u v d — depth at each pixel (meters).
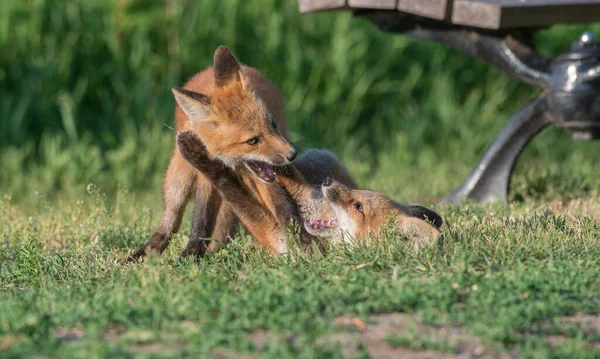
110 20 21.55
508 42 12.99
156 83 21.42
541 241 8.46
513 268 7.76
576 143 22.28
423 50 23.06
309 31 22.58
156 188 18.08
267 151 9.37
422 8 12.49
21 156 19.39
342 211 9.43
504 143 12.99
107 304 6.70
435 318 6.41
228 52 9.73
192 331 6.01
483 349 5.97
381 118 22.61
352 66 22.39
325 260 8.11
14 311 6.53
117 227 11.06
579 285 7.15
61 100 20.61
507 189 13.05
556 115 12.61
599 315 6.77
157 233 9.94
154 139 19.70
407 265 7.89
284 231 9.08
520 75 12.93
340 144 21.48
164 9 21.73
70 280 8.23
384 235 8.61
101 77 21.34
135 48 21.27
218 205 9.91
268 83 11.04
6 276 8.76
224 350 5.81
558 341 6.18
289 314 6.39
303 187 9.89
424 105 22.48
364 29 22.72
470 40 13.27
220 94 9.52
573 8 12.57
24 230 10.96
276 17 21.89
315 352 5.61
